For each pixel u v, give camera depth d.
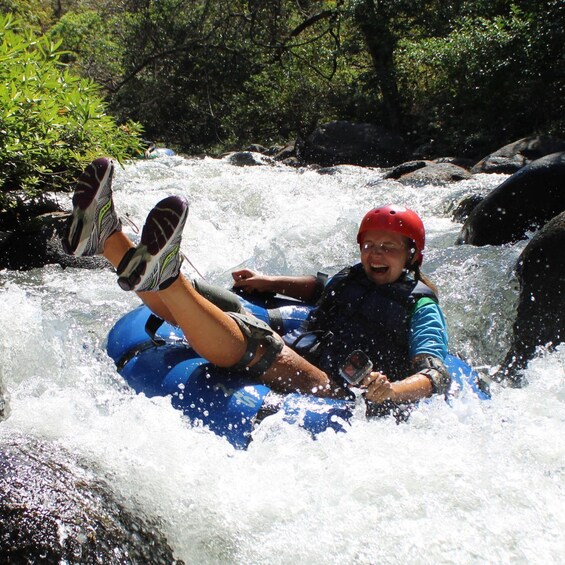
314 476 2.71
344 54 22.09
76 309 5.04
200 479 2.62
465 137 17.28
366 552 2.39
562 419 3.21
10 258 6.33
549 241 4.64
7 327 3.64
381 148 17.31
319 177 11.23
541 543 2.44
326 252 6.19
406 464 2.77
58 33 26.48
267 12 23.02
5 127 6.75
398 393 3.01
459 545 2.42
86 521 2.23
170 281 2.94
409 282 3.50
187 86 23.17
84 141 7.50
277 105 22.64
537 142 12.68
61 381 3.39
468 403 3.24
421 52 17.88
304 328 3.61
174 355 3.40
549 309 4.48
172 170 11.32
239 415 3.02
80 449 2.63
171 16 22.98
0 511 2.16
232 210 8.51
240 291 4.05
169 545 2.37
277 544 2.41
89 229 2.95
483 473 2.73
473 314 4.81
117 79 25.02
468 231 6.78
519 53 16.14
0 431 2.70
